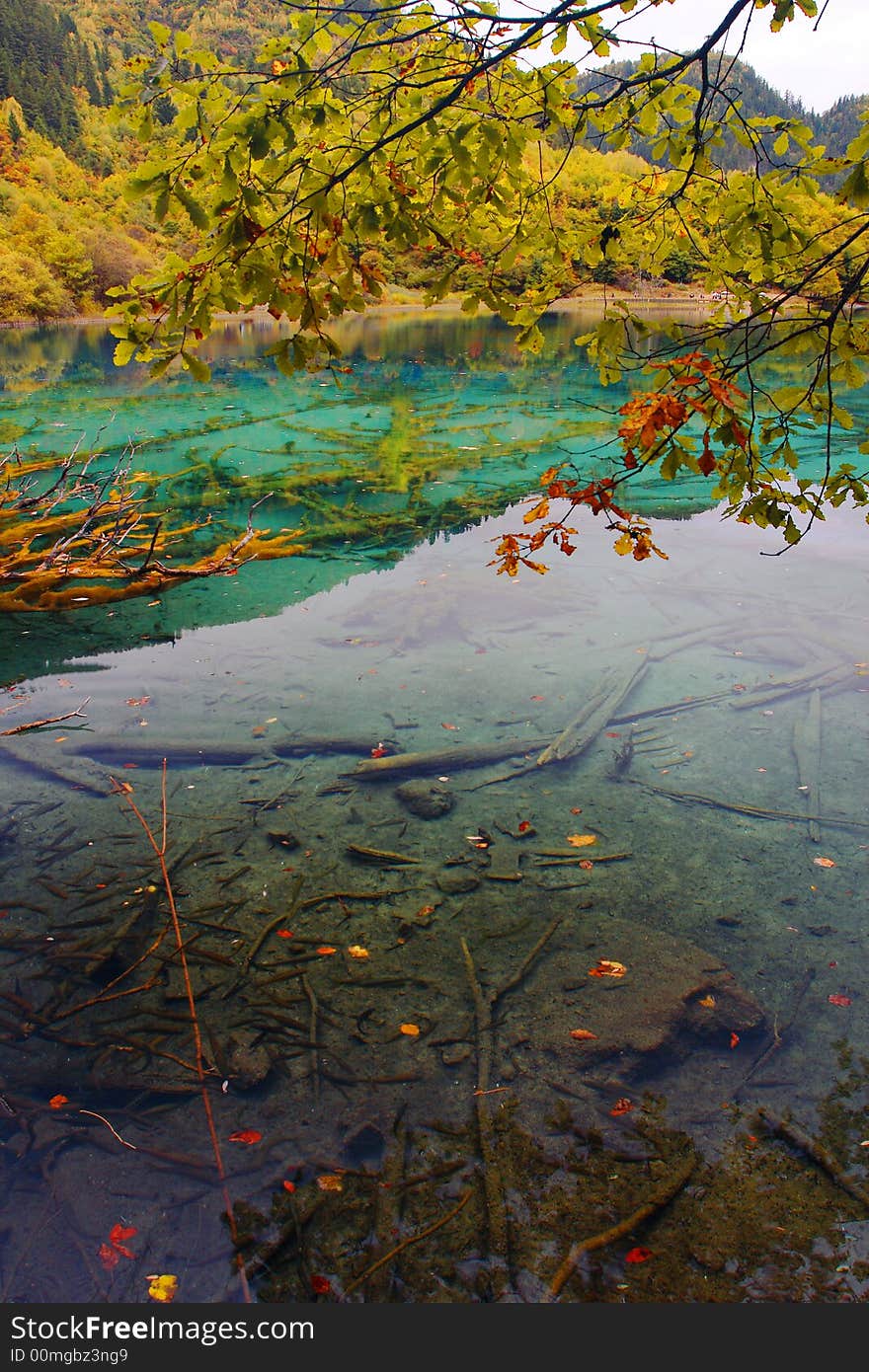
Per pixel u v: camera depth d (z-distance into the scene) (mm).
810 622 7172
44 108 74938
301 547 8711
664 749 5406
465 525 10469
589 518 10609
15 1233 2625
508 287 2756
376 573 8758
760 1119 2975
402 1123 2988
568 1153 2865
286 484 12109
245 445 14594
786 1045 3271
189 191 2256
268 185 2342
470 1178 2789
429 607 7598
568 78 2598
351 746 5449
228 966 3721
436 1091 3115
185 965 3730
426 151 2494
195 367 2354
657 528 10203
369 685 6266
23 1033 3379
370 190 2508
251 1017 3453
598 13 2324
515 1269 2516
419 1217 2668
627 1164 2822
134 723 5730
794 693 6074
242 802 4906
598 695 6023
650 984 3518
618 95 2547
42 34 90375
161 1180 2793
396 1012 3467
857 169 2271
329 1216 2674
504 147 2492
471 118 2514
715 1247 2566
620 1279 2488
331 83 2254
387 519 10469
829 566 8727
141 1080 3166
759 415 14703
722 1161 2830
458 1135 2939
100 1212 2688
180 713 5867
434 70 2404
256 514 10945
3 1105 3061
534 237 2707
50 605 7250
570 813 4785
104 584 8164
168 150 2232
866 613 7402
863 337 2332
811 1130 2928
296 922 3986
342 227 2402
